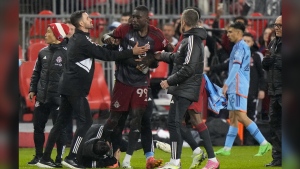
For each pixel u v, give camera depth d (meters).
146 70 29.83
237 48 36.31
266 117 45.69
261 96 44.50
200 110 29.31
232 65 36.28
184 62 27.58
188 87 27.83
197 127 29.31
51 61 32.69
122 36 29.72
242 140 45.69
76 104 29.67
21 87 45.66
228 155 38.41
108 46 30.30
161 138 41.97
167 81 27.83
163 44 29.77
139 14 29.30
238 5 51.31
